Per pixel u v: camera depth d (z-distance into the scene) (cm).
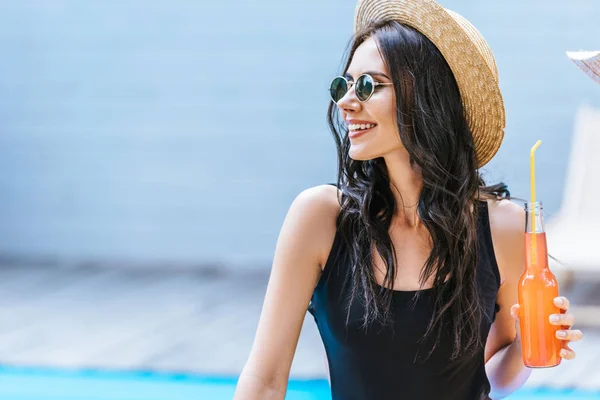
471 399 180
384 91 167
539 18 630
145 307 535
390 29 169
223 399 327
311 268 178
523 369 193
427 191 173
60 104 698
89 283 620
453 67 168
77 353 415
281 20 674
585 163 507
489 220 182
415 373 172
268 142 685
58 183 706
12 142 706
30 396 330
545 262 158
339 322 174
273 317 176
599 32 624
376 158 179
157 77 688
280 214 688
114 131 696
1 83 700
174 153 693
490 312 179
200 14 679
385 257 172
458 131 172
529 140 638
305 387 323
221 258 695
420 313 171
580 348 421
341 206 178
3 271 670
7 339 450
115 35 688
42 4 691
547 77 633
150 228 702
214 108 686
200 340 445
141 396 331
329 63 673
